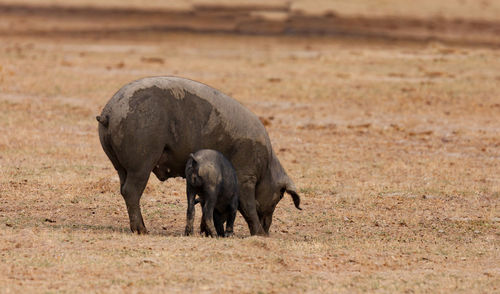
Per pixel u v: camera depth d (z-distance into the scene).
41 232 41.03
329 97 118.69
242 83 127.44
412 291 32.56
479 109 112.12
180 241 39.41
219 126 42.91
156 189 60.41
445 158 82.38
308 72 141.12
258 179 44.75
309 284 32.78
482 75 136.25
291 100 116.75
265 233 45.84
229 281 32.47
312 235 47.94
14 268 33.00
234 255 36.94
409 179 70.50
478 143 92.06
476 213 56.88
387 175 72.31
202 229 43.31
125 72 137.12
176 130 42.06
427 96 119.50
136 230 42.56
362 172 73.44
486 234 50.34
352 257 38.91
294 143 89.62
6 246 36.88
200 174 40.25
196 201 41.56
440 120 106.12
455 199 62.00
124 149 41.44
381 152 85.38
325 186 65.25
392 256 40.16
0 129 87.19
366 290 32.38
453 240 47.97
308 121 104.31
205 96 42.94
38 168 66.75
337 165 76.75
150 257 35.78
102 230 44.12
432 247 44.00
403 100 117.31
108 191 58.22
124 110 41.22
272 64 153.00
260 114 107.81
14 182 58.91
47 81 121.69
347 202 59.56
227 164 41.59
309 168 74.44
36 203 52.56
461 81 129.88
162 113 41.59
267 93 120.25
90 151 77.88
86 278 32.06
